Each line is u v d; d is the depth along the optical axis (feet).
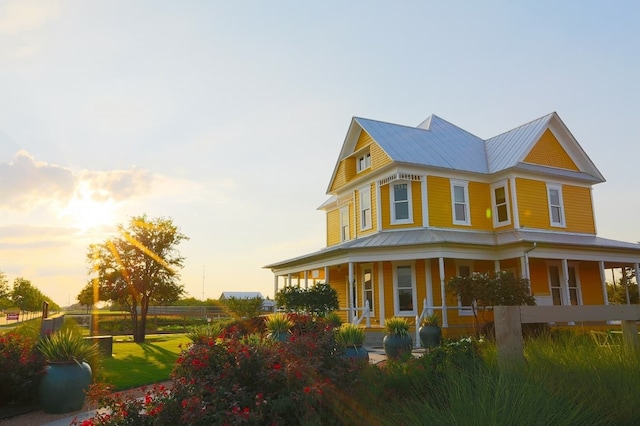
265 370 16.40
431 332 50.90
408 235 66.33
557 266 73.05
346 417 16.90
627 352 18.45
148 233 81.15
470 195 72.95
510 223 70.64
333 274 83.56
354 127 81.00
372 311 70.85
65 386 27.14
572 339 21.80
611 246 69.15
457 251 62.34
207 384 15.70
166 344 69.46
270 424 15.23
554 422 12.42
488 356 21.58
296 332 24.97
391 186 71.77
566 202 76.02
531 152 74.59
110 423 15.37
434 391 17.93
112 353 54.19
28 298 226.99
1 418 26.16
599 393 14.82
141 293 79.87
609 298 96.53
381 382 20.21
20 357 29.43
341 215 86.63
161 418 14.93
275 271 90.53
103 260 80.07
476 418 12.31
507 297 48.62
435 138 79.61
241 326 46.93
